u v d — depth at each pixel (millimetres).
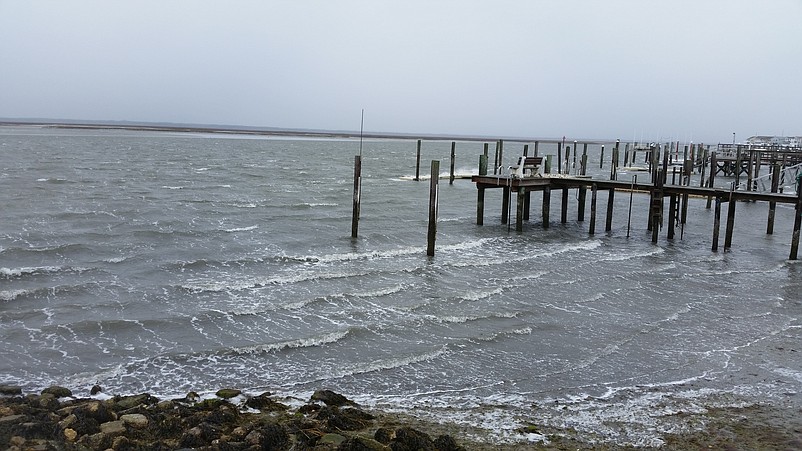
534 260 23562
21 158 61656
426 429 9859
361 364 12945
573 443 9586
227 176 53438
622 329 15781
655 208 27297
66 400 10266
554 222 33031
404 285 19281
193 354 13188
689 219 36000
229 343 13961
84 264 20359
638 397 11641
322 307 16812
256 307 16578
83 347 13430
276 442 8477
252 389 11562
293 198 39281
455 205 39656
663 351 14258
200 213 31469
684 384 12336
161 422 8953
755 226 33969
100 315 15508
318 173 61688
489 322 15945
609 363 13453
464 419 10391
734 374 12922
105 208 31219
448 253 24328
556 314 16891
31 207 30266
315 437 8781
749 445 9656
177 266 20719
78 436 8359
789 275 22250
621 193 49500
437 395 11531
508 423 10273
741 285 20703
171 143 121688
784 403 11453
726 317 17016
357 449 8164
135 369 12359
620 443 9641
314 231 28109
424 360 13289
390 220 31984
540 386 12109
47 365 12367
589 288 19734
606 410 10984
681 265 23469
